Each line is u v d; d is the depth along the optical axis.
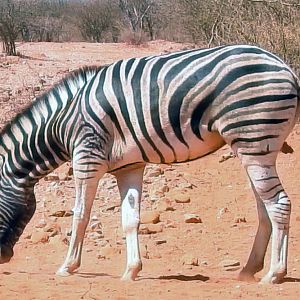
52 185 13.04
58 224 11.05
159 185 12.88
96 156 7.89
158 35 45.00
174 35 40.00
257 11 16.31
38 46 35.97
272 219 7.57
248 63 7.49
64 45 37.12
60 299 6.94
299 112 7.84
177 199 12.09
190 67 7.60
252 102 7.45
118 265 9.06
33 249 10.01
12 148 8.36
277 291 7.25
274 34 15.81
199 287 7.46
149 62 7.82
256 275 8.30
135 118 7.74
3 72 23.88
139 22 46.44
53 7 54.34
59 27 46.75
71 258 8.17
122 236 10.48
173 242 10.18
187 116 7.61
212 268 8.88
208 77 7.52
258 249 7.98
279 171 13.36
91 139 7.89
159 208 11.74
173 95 7.61
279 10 15.78
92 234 10.55
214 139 7.71
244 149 7.52
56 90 8.30
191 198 12.29
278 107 7.46
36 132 8.27
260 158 7.50
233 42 16.25
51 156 8.30
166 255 9.59
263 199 7.57
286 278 7.96
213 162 14.03
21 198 8.37
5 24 30.70
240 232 10.61
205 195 12.44
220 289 7.38
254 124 7.46
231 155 14.09
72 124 8.02
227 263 8.93
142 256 9.48
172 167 13.93
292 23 15.82
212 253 9.66
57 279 7.82
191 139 7.67
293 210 11.42
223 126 7.55
